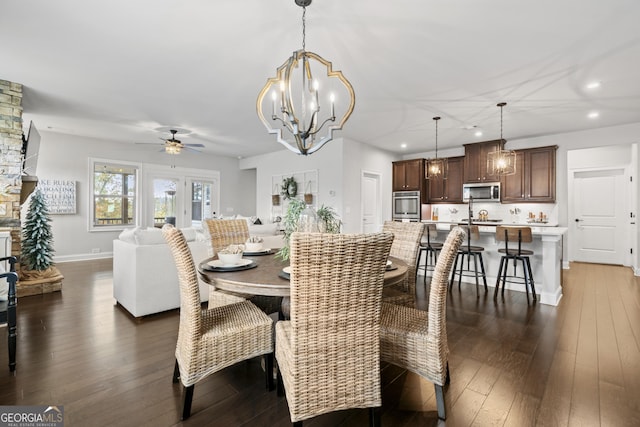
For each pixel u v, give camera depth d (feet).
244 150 25.21
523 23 7.89
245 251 8.59
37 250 13.66
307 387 4.49
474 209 22.34
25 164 13.17
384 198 24.03
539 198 18.69
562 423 5.17
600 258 20.97
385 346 5.77
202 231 12.26
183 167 25.62
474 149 21.18
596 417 5.30
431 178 21.76
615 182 20.53
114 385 6.23
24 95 13.01
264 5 7.27
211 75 11.11
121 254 10.92
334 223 6.82
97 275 15.99
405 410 5.60
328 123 16.61
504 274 12.75
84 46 9.13
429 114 15.12
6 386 6.12
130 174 22.94
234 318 6.21
